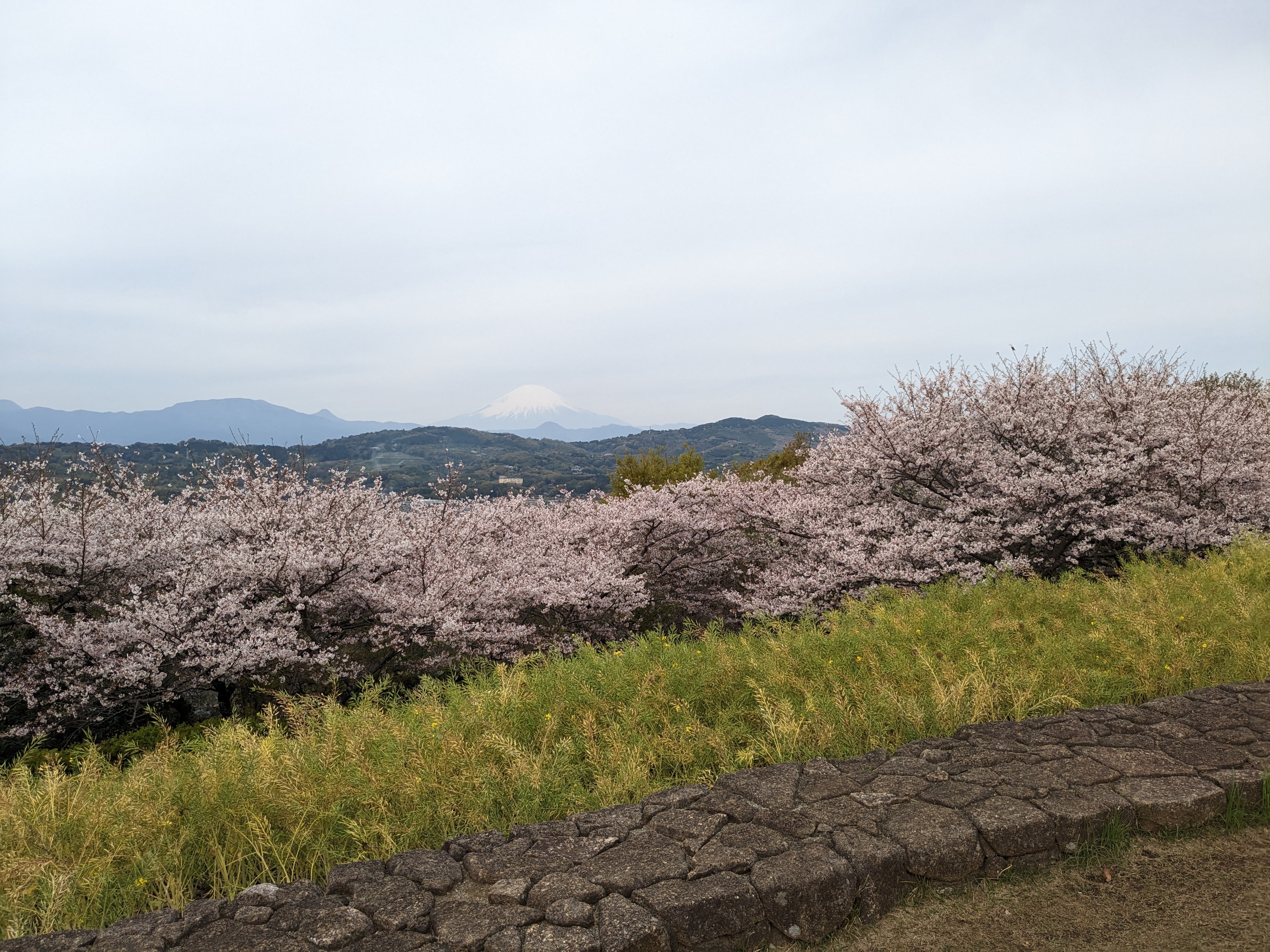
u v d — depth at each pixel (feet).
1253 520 33.32
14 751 30.17
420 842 12.35
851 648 20.21
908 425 37.17
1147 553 31.45
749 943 9.62
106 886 11.00
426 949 9.07
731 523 42.14
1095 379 37.78
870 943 9.84
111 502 35.55
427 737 15.53
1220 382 46.78
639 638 26.25
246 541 35.35
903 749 14.24
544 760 14.44
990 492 35.47
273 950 9.16
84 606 33.91
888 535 37.01
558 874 10.44
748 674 18.95
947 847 10.73
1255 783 12.14
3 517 31.68
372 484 42.78
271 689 30.96
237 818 12.47
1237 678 17.61
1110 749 13.67
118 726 32.53
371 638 34.12
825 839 10.99
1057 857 11.19
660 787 13.89
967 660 18.31
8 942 9.42
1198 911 9.92
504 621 35.91
